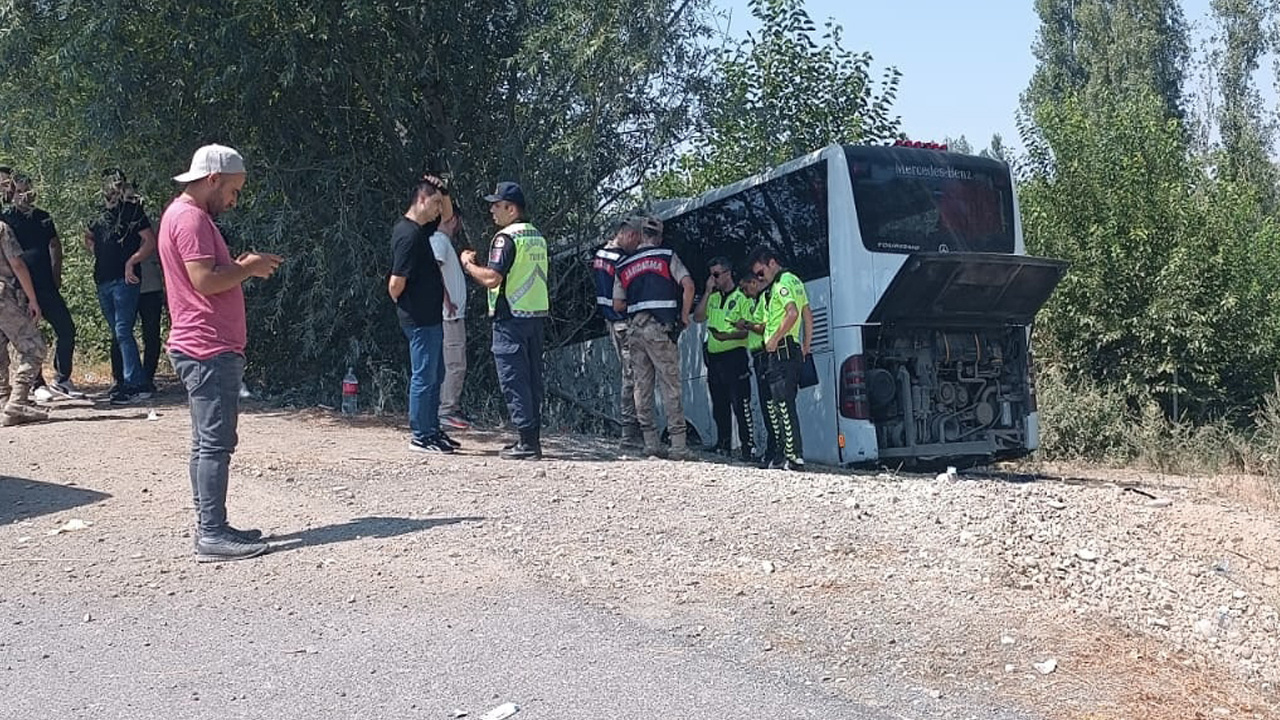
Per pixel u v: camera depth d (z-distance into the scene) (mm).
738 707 5199
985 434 12586
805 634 6172
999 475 13656
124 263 12812
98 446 10227
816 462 12281
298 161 13773
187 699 5172
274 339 14617
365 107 14352
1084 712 5383
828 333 12141
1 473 9211
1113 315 19422
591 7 13398
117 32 12648
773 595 6750
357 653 5688
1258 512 9891
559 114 14094
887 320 11883
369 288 13758
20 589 6586
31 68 12867
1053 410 17469
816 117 17828
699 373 14141
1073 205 20172
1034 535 8320
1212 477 14461
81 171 12953
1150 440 17234
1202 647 6742
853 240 11977
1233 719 5574
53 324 12883
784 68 17828
